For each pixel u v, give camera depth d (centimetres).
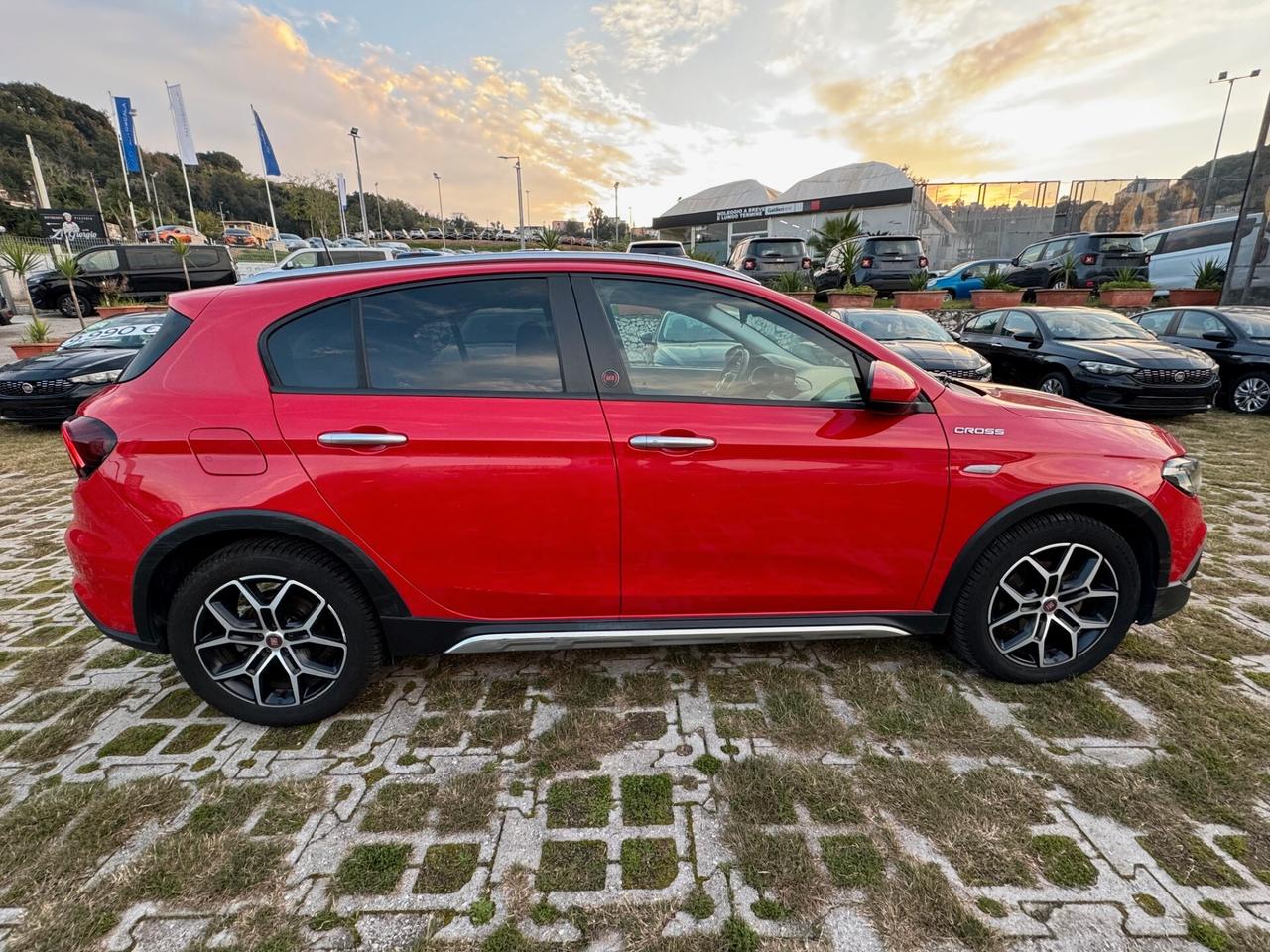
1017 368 869
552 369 227
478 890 174
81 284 1677
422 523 221
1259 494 506
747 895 171
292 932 163
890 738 232
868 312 898
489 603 235
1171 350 758
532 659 283
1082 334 826
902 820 196
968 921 163
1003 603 257
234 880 177
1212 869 178
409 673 275
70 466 624
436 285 229
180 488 216
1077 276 1505
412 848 188
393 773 218
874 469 231
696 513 229
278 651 235
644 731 237
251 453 215
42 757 228
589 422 221
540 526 225
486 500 221
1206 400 728
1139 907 167
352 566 224
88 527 222
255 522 217
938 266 2589
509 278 232
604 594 238
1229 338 835
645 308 236
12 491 549
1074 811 198
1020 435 240
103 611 229
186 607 227
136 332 848
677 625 242
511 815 200
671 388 233
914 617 253
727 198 4100
